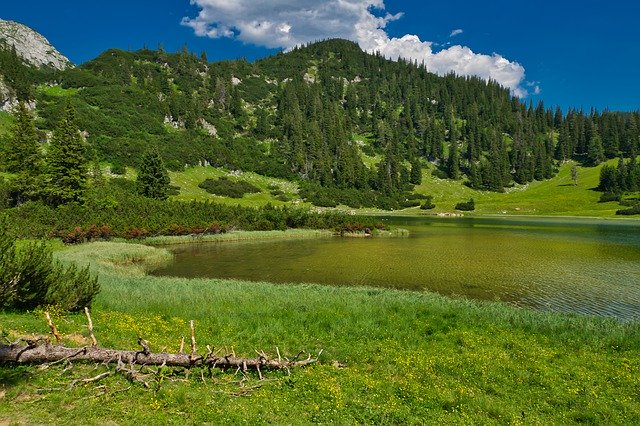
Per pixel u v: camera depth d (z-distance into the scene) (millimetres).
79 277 18953
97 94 186000
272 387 12016
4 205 66312
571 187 196750
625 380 13758
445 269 43188
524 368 14648
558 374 14203
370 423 10109
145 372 11961
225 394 11055
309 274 40656
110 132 158750
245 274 40625
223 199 138250
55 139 71500
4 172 86750
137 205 74562
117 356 12148
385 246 62688
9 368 10953
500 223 114312
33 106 158750
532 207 168125
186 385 11406
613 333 19234
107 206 70375
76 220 58312
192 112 199250
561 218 137750
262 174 182625
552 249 58375
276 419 9820
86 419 8953
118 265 43000
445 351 16125
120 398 10148
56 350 11664
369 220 85750
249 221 83000
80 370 11492
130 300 22234
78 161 72188
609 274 40281
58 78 193500
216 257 51469
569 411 11547
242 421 9492
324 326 18922
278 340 16688
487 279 38062
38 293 16953
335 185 189750
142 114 182625
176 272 41438
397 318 20422
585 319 22250
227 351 14383
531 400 12219
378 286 35250
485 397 12102
